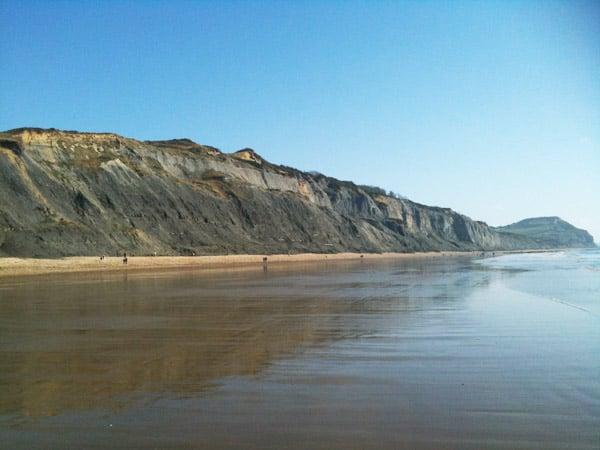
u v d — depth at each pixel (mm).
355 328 16453
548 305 22672
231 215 90938
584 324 17203
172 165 98312
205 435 7148
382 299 25250
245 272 49281
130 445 6848
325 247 104312
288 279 39750
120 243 61031
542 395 8992
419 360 11789
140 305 22453
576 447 6730
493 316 19172
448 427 7422
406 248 141625
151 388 9484
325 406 8391
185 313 19938
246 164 119312
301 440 6957
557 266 65688
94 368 11055
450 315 19500
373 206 157625
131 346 13500
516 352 12648
